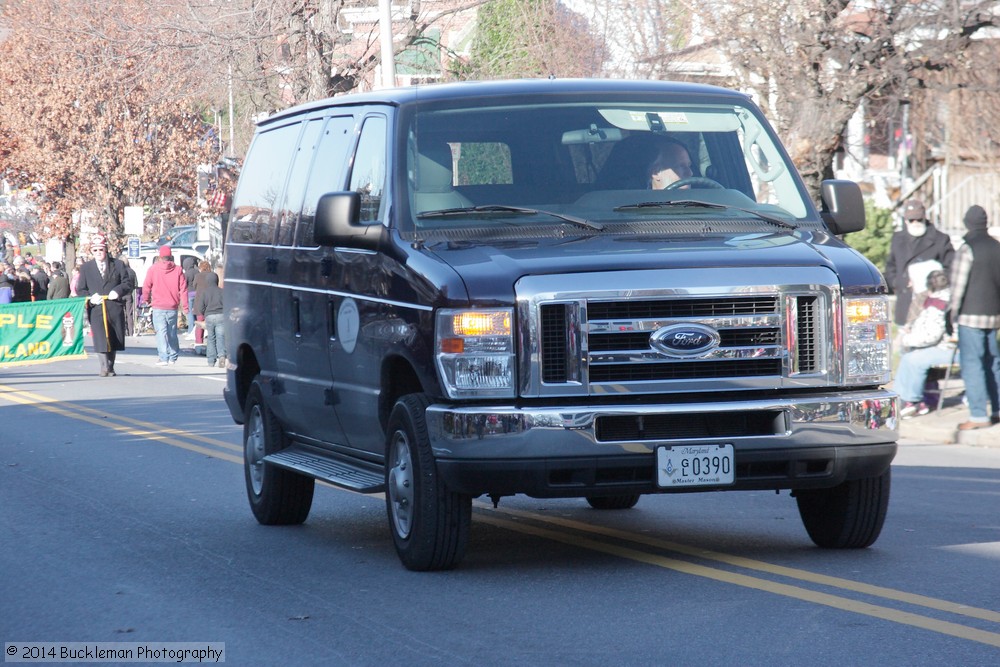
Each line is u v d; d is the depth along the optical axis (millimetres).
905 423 28844
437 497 14219
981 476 22562
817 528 15695
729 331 13883
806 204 16125
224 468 24484
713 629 12047
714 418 13781
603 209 15328
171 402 37562
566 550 16047
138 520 19172
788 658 11055
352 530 18234
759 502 19797
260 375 18938
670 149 16031
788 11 40500
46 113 91375
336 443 17125
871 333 14320
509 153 15664
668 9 51438
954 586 13602
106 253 47438
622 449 13523
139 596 14227
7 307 51844
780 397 13992
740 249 14297
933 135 51969
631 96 16453
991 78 43750
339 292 16141
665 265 13852
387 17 47938
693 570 14648
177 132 91250
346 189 16469
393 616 12922
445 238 14844
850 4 41688
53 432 30406
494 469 13531
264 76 55688
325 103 18047
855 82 40250
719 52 46281
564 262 13820
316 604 13555
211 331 52531
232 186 83250
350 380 15977
